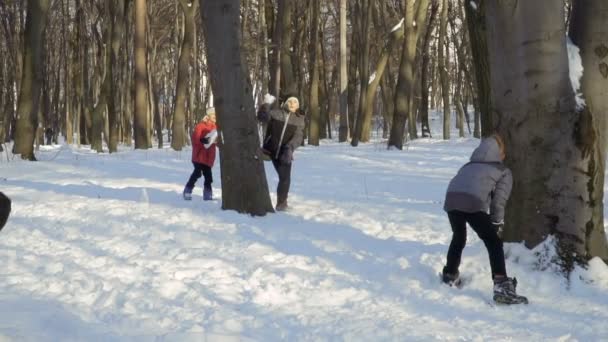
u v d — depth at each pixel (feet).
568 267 21.52
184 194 39.81
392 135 89.04
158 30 148.36
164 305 18.83
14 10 122.31
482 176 20.38
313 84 108.27
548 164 22.17
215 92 34.53
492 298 20.06
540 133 22.24
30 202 38.42
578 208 21.85
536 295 20.51
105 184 48.96
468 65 142.41
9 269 22.36
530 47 22.09
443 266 23.12
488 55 23.91
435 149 88.28
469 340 16.43
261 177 34.60
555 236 21.98
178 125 99.25
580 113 21.83
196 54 140.77
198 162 39.27
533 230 22.35
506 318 18.28
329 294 20.38
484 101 25.13
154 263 23.61
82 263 23.61
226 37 33.96
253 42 129.08
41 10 69.36
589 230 21.89
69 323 16.75
